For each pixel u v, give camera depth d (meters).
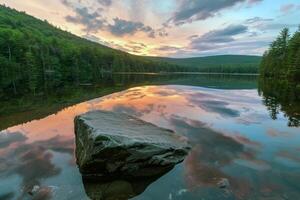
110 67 126.38
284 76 65.56
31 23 197.88
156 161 8.47
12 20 137.38
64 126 14.88
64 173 8.40
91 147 8.21
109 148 7.97
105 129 9.29
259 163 9.05
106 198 6.80
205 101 25.44
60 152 10.40
